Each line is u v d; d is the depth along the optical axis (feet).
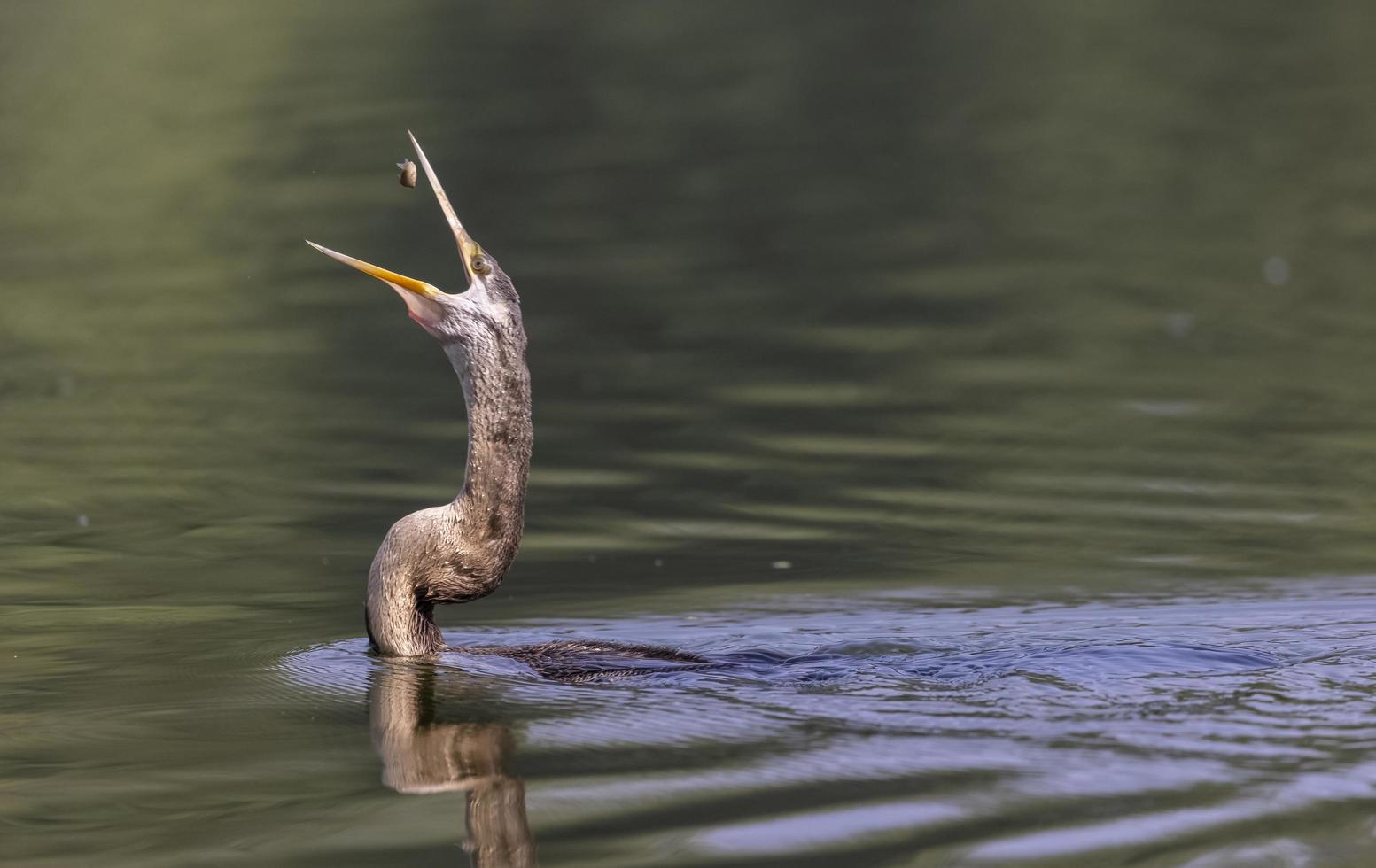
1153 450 48.06
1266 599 34.68
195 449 49.14
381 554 30.58
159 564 38.27
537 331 62.44
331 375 57.82
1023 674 27.99
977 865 20.66
